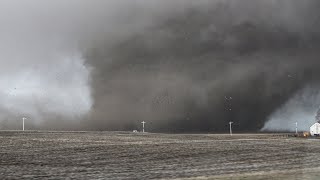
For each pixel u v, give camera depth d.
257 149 88.81
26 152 79.56
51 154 76.94
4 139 109.81
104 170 57.06
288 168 57.25
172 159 71.06
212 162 66.62
